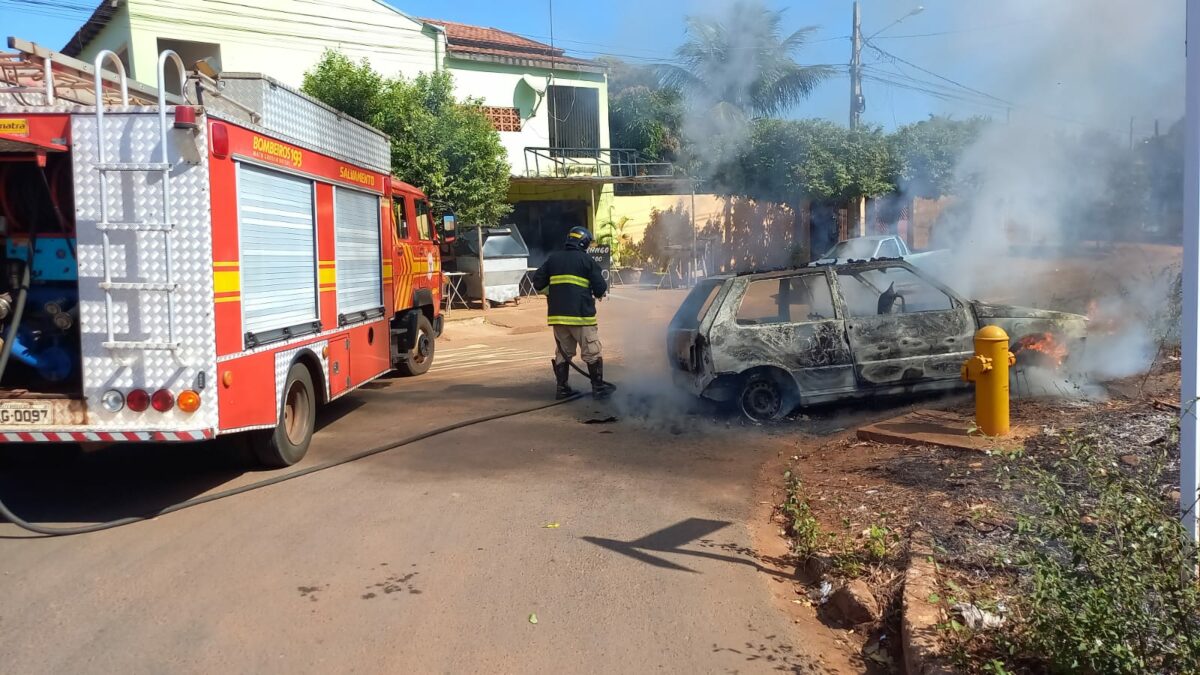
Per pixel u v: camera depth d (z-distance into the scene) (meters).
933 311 7.97
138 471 6.69
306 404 7.00
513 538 5.06
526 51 24.11
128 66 17.69
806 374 7.72
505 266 19.61
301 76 19.14
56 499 5.95
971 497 5.09
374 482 6.29
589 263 9.12
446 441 7.55
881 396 7.96
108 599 4.25
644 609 4.11
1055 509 3.43
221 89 6.25
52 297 5.89
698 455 6.91
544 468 6.61
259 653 3.69
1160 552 3.04
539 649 3.72
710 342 7.67
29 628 3.94
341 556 4.80
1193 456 3.58
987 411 6.28
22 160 5.30
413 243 10.80
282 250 6.46
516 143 23.05
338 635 3.85
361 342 8.42
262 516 5.52
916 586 3.96
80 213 5.25
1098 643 2.88
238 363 5.68
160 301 5.27
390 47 20.28
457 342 15.27
